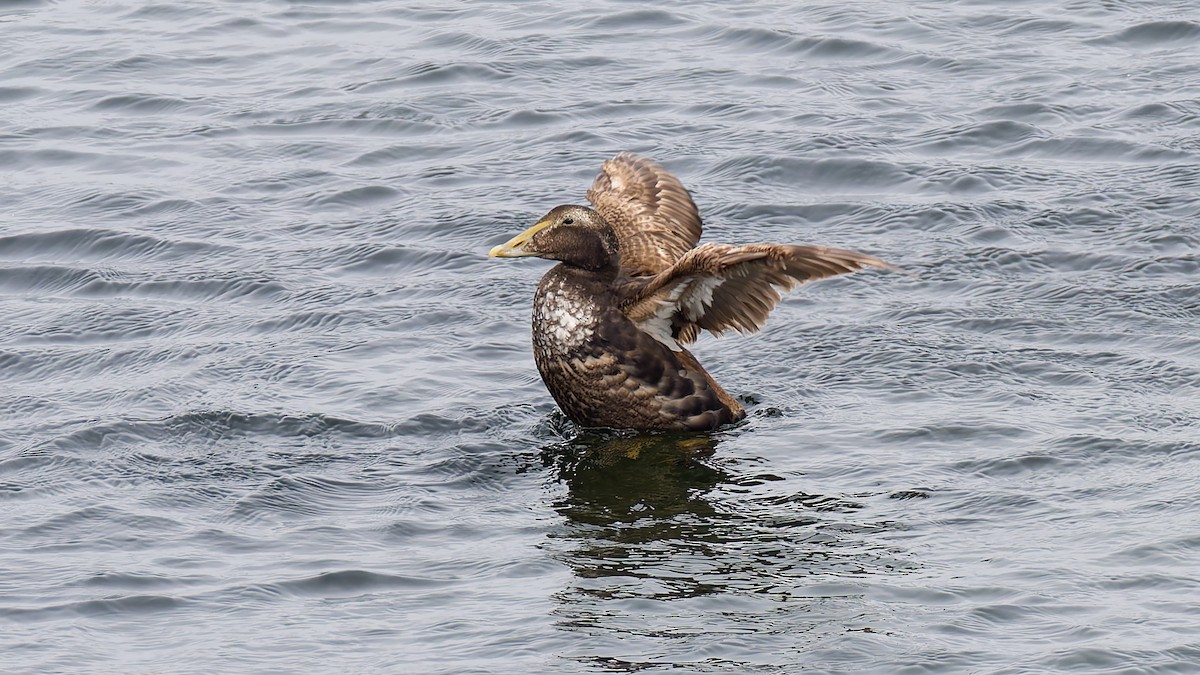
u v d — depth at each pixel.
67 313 16.20
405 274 17.02
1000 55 22.41
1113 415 13.29
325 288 16.64
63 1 25.83
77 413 13.78
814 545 11.41
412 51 23.39
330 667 9.91
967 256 16.84
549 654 10.02
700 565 11.20
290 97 22.05
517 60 22.89
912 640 10.10
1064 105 20.70
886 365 14.51
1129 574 10.77
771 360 14.77
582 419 13.72
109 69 23.09
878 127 20.38
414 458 13.02
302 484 12.51
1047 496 11.99
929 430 13.21
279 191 19.28
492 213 18.36
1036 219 17.66
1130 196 18.12
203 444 13.20
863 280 16.41
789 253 12.08
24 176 19.86
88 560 11.23
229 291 16.66
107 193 19.22
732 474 12.68
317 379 14.45
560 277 13.50
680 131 20.55
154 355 15.09
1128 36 22.86
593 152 20.03
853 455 12.91
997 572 10.90
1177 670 9.67
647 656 9.99
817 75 22.17
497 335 15.45
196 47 23.86
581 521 11.92
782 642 10.11
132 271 17.22
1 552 11.33
